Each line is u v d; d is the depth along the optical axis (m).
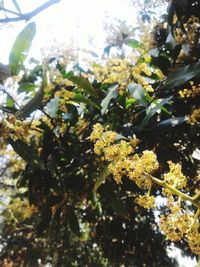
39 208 2.81
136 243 4.03
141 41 2.82
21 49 2.07
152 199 1.07
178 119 2.21
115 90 2.39
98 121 2.53
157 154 2.39
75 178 2.45
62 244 5.08
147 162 1.08
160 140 2.42
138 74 2.41
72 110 2.46
